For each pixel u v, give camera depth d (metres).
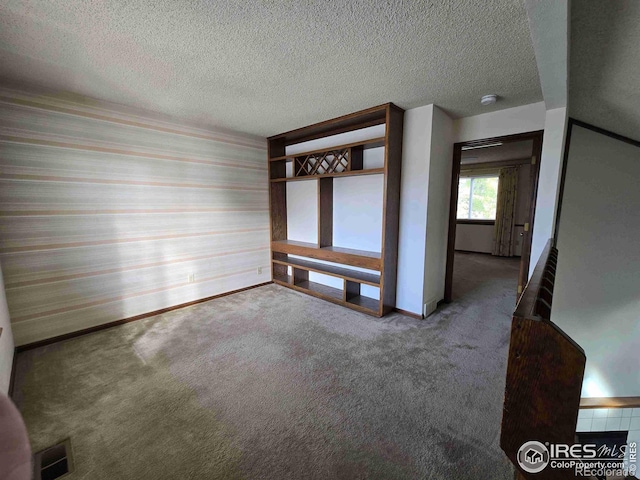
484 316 3.07
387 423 1.58
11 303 2.28
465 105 2.75
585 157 2.90
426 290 3.06
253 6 1.34
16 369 2.10
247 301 3.55
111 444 1.45
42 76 2.12
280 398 1.79
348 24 1.48
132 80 2.18
